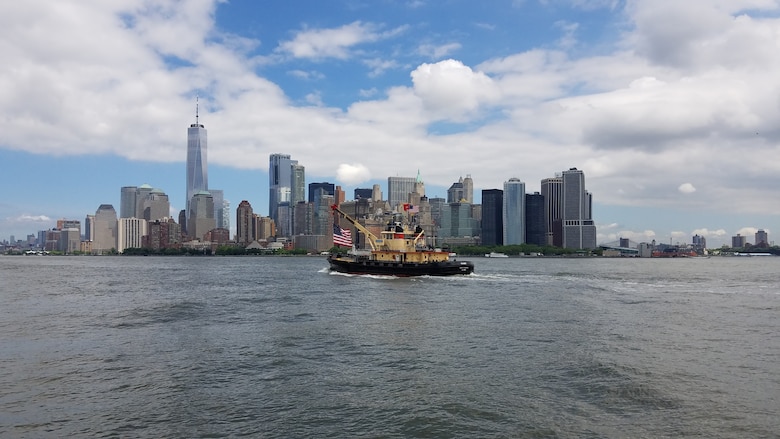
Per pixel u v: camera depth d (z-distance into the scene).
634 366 32.34
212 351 37.25
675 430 22.28
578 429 22.48
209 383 29.41
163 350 37.75
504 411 24.67
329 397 26.86
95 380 30.08
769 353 36.22
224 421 23.73
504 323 48.88
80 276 136.75
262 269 181.38
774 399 26.03
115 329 46.81
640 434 21.91
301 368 32.44
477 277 111.25
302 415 24.39
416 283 94.88
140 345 39.56
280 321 50.41
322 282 99.69
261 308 60.69
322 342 40.12
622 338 41.69
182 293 82.12
